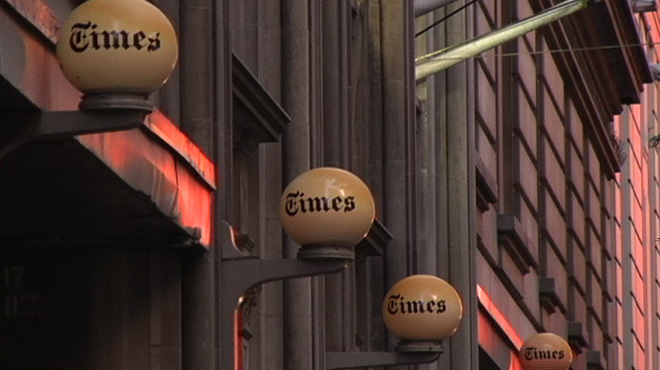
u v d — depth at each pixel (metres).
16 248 19.81
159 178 18.20
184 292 20.31
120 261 20.03
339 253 19.31
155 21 15.03
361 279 33.12
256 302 24.56
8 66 13.94
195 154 20.12
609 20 66.69
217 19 20.73
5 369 19.75
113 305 19.98
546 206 57.38
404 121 35.06
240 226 24.31
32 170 16.52
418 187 39.50
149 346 20.08
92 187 17.23
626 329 82.31
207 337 20.20
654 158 101.50
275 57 26.30
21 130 14.96
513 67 52.16
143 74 14.98
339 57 29.64
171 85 20.27
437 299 23.48
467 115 41.84
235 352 21.20
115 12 14.93
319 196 19.08
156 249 20.23
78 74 14.95
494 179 46.72
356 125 33.88
